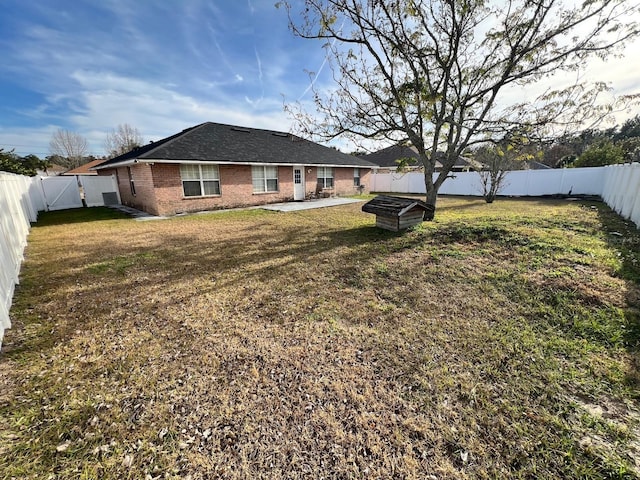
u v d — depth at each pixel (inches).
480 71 272.5
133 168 491.2
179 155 432.8
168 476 60.2
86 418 75.1
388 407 76.9
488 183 628.1
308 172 629.9
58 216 450.9
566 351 96.3
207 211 470.0
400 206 269.0
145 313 132.1
